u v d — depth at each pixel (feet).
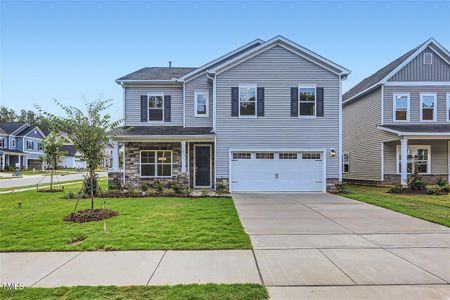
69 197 40.50
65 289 12.20
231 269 14.49
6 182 75.00
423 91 57.77
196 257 16.20
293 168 48.26
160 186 44.32
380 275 13.78
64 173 124.16
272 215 28.45
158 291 12.01
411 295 11.80
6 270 14.46
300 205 34.60
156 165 51.49
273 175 48.21
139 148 51.34
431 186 52.70
